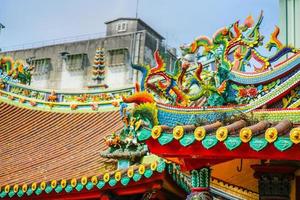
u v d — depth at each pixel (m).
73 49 47.16
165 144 8.58
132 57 43.59
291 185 10.20
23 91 21.14
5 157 16.67
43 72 47.28
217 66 11.22
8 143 18.06
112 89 19.23
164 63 11.18
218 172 11.10
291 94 10.27
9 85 21.50
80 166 14.08
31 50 48.97
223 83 10.84
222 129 8.17
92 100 19.50
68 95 20.09
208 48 11.66
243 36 11.28
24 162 15.84
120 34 45.16
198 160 9.10
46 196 12.59
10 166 15.62
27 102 20.86
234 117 9.15
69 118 19.41
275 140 7.81
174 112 9.95
